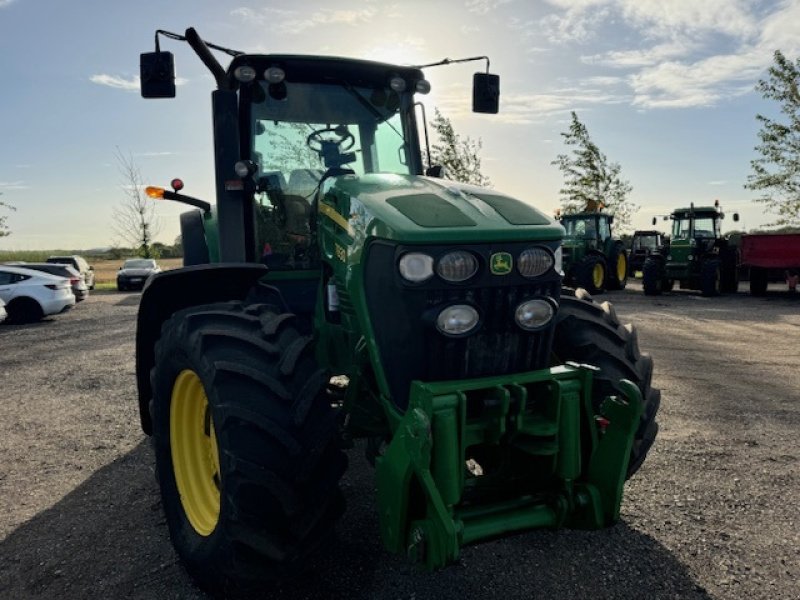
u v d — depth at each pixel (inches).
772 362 272.5
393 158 145.6
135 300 771.4
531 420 96.0
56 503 139.0
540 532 118.8
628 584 101.2
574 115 937.5
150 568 110.0
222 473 88.3
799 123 749.3
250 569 88.0
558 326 117.4
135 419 205.5
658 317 435.5
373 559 109.5
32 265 711.1
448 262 89.7
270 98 135.6
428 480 82.7
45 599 101.0
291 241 135.2
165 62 128.6
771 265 593.0
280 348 94.0
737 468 148.6
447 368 92.2
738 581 101.7
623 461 95.9
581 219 674.2
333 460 90.8
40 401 233.8
